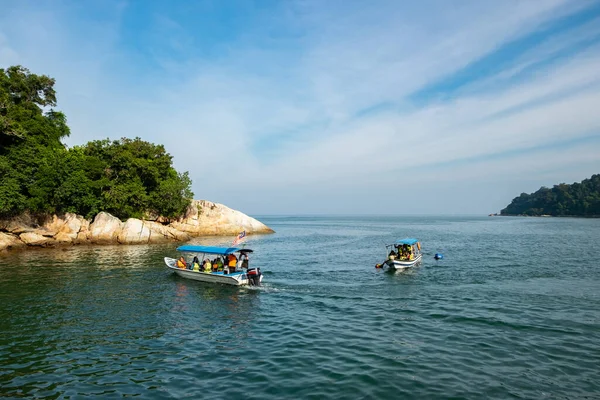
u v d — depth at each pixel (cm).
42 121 5422
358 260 3994
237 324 1803
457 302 2170
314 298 2305
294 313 1989
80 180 5322
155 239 5831
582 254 4312
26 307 2080
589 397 1088
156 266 3500
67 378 1216
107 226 5516
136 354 1427
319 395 1101
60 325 1772
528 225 12875
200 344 1536
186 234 6425
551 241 6106
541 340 1550
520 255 4250
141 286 2644
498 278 2878
